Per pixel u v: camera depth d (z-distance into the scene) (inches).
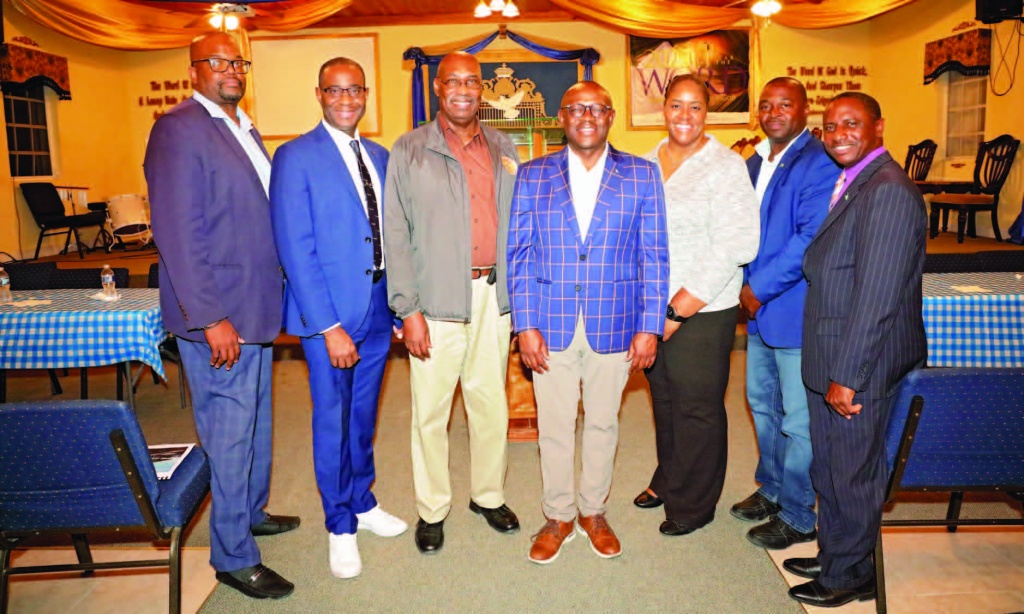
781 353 98.7
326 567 97.6
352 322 93.6
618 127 414.9
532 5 394.0
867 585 86.8
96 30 336.2
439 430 101.0
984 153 313.7
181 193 82.5
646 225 92.3
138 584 94.7
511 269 94.4
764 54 411.8
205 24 358.9
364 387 101.0
